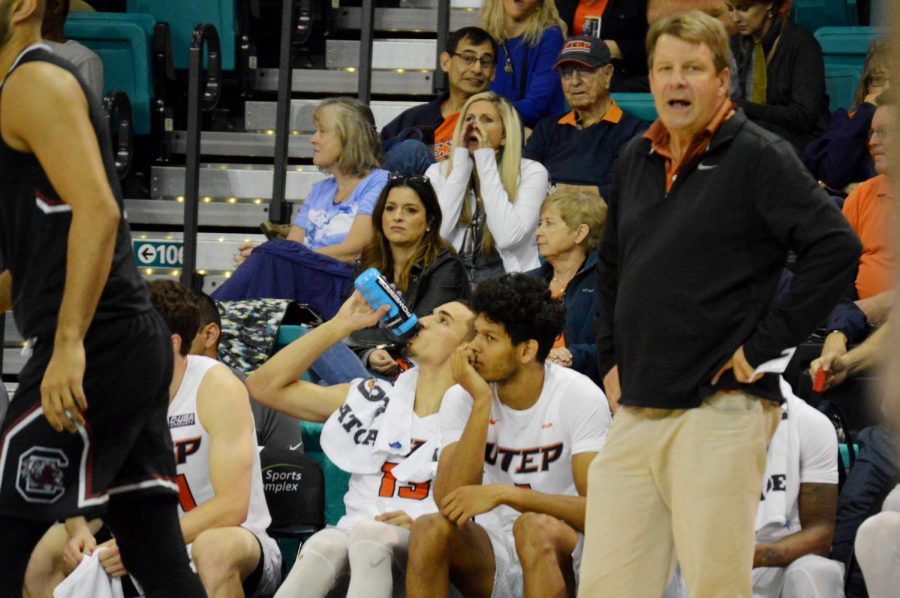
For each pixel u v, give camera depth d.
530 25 17.78
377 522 9.59
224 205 18.88
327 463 11.92
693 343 7.28
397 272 13.29
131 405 6.59
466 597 9.47
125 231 6.70
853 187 14.95
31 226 6.39
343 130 15.74
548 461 9.62
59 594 9.33
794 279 7.07
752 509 7.31
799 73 16.69
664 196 7.48
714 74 7.21
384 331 13.31
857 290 12.88
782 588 9.90
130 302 6.61
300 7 20.09
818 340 12.48
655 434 7.46
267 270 14.56
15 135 6.30
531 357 9.41
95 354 6.48
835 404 11.68
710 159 7.29
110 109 17.31
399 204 13.13
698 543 7.26
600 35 18.53
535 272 13.96
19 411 6.46
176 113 20.77
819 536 9.95
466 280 13.29
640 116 16.69
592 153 15.99
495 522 9.82
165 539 7.01
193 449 10.15
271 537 10.99
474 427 9.28
